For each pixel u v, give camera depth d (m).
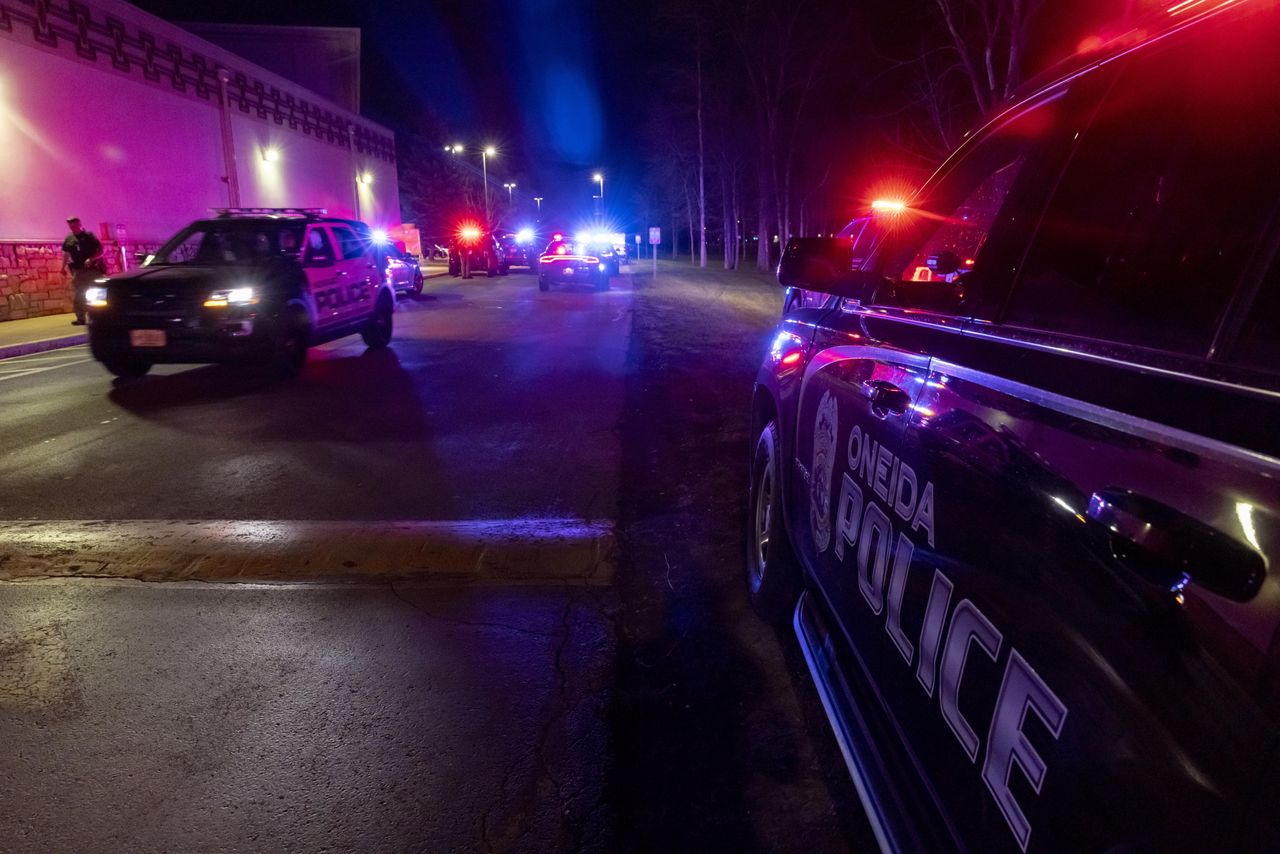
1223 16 1.36
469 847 2.29
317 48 37.16
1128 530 1.02
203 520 4.81
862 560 2.12
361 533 4.55
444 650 3.37
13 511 4.98
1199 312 1.20
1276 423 0.91
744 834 2.34
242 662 3.28
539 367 10.39
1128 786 1.00
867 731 1.99
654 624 3.59
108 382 9.38
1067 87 1.82
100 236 18.62
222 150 24.31
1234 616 0.88
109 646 3.40
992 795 1.33
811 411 2.83
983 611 1.42
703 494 5.27
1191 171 1.35
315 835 2.33
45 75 17.06
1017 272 1.74
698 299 21.72
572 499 5.20
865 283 2.62
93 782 2.56
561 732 2.82
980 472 1.49
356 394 8.63
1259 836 0.81
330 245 10.69
